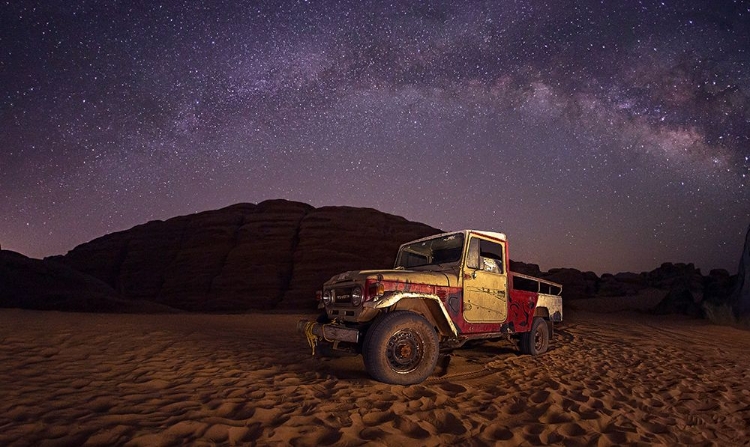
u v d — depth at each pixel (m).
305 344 8.47
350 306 5.49
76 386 4.81
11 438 3.23
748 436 4.03
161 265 43.88
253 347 7.83
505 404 4.52
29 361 5.95
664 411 4.59
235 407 4.12
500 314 6.66
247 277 39.47
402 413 4.11
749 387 5.75
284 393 4.64
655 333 11.45
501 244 6.87
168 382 5.10
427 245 6.83
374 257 40.75
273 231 42.59
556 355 7.57
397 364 5.22
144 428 3.46
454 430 3.75
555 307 8.25
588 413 4.30
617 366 6.81
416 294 5.47
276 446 3.23
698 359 7.69
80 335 8.21
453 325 5.76
